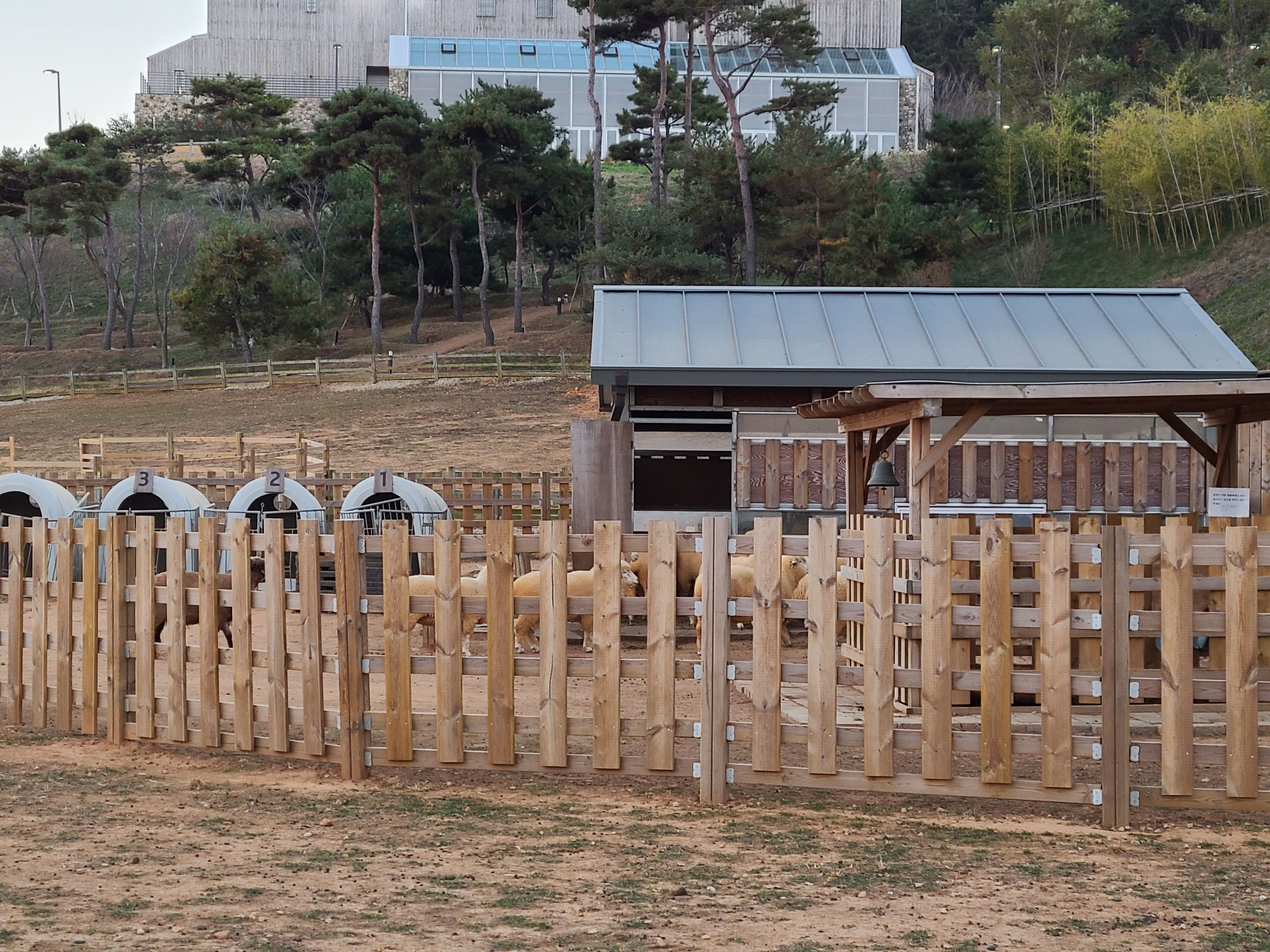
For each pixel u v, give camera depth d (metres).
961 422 8.96
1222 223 52.75
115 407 45.22
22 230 75.38
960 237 51.78
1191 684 6.98
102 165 67.69
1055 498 15.27
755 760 7.27
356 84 96.12
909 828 6.90
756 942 4.98
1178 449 15.30
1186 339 16.20
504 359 50.06
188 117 89.38
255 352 63.25
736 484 15.62
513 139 59.66
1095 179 57.97
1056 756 7.05
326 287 70.50
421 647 13.25
